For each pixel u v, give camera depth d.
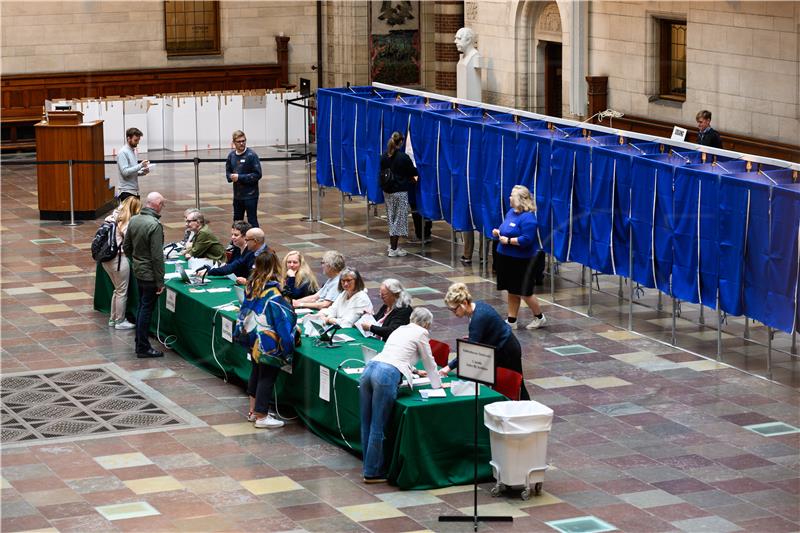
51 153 16.62
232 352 10.85
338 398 9.39
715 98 8.25
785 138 7.91
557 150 12.29
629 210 11.55
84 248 15.40
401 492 8.65
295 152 14.38
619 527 8.03
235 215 14.48
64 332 12.26
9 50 14.59
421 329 8.91
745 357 11.08
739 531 7.94
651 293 12.74
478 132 13.38
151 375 11.09
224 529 8.00
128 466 8.98
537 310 12.03
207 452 9.31
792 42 7.64
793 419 9.73
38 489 8.55
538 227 12.57
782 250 9.86
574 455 9.21
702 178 10.56
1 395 10.39
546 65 12.98
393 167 14.05
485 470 8.85
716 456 9.12
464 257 14.04
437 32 12.77
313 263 13.61
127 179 13.90
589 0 9.41
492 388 8.98
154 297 11.60
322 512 8.27
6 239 15.80
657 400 10.20
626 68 9.25
